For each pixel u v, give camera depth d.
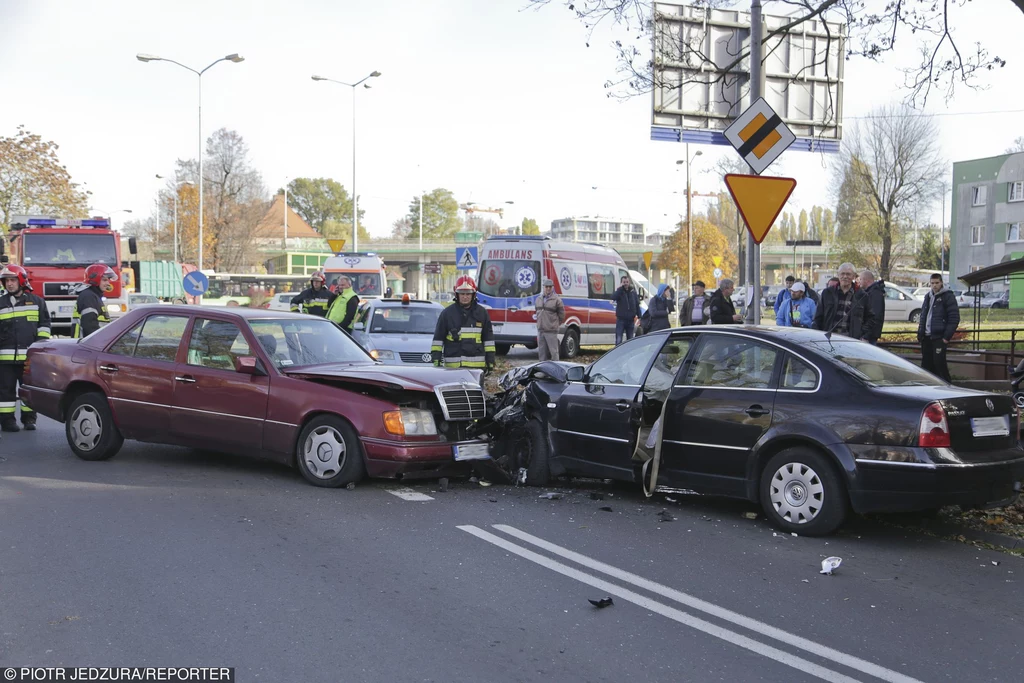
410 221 114.31
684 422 7.21
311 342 8.63
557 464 8.16
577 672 4.03
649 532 6.58
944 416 6.12
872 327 11.80
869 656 4.33
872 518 7.14
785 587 5.38
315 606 4.79
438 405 7.92
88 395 8.80
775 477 6.69
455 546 6.02
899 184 48.12
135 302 42.44
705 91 14.60
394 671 3.98
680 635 4.53
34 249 24.80
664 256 58.28
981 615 4.98
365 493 7.57
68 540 5.92
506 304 21.50
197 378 8.27
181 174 62.62
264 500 7.20
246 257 63.34
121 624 4.47
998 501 6.34
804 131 14.98
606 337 23.55
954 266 63.69
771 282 116.88
